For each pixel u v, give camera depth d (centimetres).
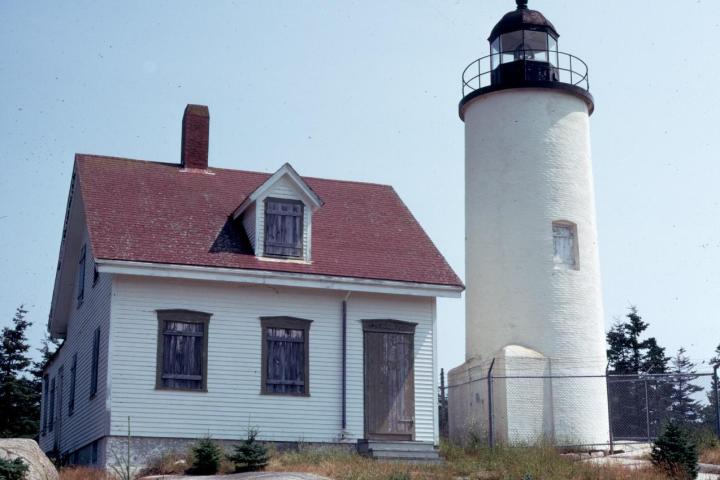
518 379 2886
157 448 2400
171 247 2531
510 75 3164
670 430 2311
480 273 3098
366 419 2611
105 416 2381
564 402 2909
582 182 3108
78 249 3083
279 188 2667
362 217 2966
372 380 2644
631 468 2281
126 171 2828
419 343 2714
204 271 2489
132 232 2541
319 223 2861
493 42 3266
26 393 4706
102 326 2538
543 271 3000
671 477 2189
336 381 2606
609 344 4728
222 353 2514
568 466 2262
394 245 2853
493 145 3127
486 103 3169
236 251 2608
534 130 3088
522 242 3027
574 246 3064
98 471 2305
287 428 2531
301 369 2583
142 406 2405
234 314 2545
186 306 2500
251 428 2497
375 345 2670
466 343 3144
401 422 2645
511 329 2986
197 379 2477
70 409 2988
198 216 2714
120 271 2409
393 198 3131
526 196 3050
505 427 2845
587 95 3166
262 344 2555
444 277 2748
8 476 1831
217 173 2959
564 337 2964
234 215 2748
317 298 2642
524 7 3269
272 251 2623
